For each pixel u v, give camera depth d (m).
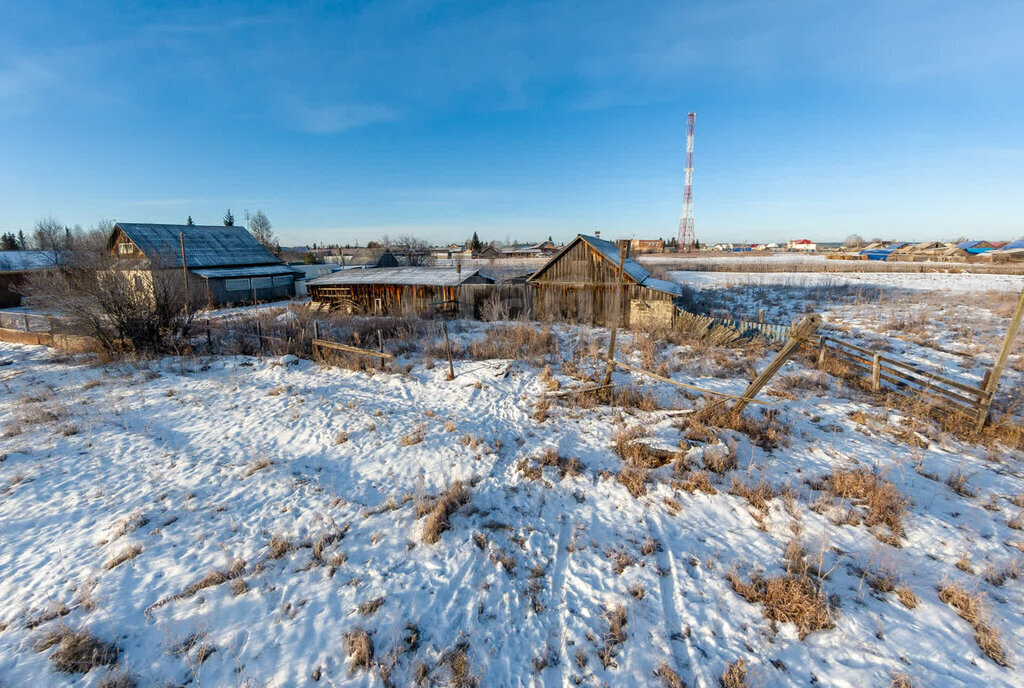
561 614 5.31
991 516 6.88
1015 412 10.75
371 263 48.19
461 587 5.70
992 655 4.64
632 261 29.50
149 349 17.25
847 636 4.86
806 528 6.58
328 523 6.99
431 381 13.66
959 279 38.31
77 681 4.45
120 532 6.71
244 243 42.94
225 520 7.09
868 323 21.23
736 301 30.80
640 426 9.95
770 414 10.73
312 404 11.98
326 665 4.66
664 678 4.51
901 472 8.09
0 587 5.68
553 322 23.47
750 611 5.27
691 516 6.98
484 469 8.52
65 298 16.50
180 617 5.23
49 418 10.88
